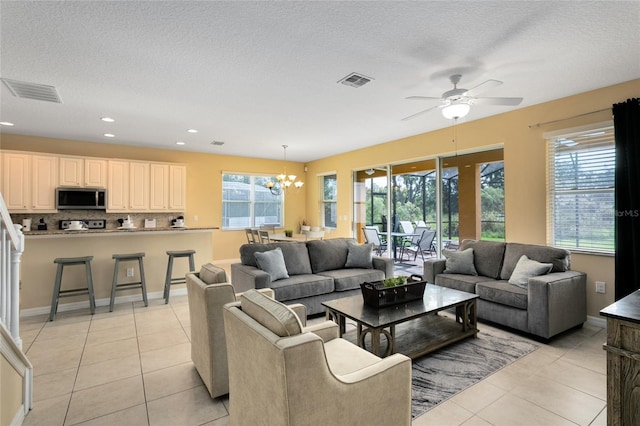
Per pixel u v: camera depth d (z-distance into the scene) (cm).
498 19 224
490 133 452
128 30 237
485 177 474
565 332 328
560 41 254
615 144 329
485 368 254
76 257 405
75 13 216
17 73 307
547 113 393
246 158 798
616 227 329
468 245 431
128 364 262
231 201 789
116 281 403
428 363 262
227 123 486
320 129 521
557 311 304
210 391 212
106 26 231
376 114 440
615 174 330
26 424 188
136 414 198
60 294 395
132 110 421
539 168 402
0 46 257
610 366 134
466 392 222
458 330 306
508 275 372
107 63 288
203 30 237
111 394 220
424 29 237
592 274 357
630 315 129
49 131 535
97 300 422
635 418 127
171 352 284
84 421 191
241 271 383
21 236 209
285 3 207
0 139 546
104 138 589
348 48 264
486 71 307
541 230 400
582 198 372
